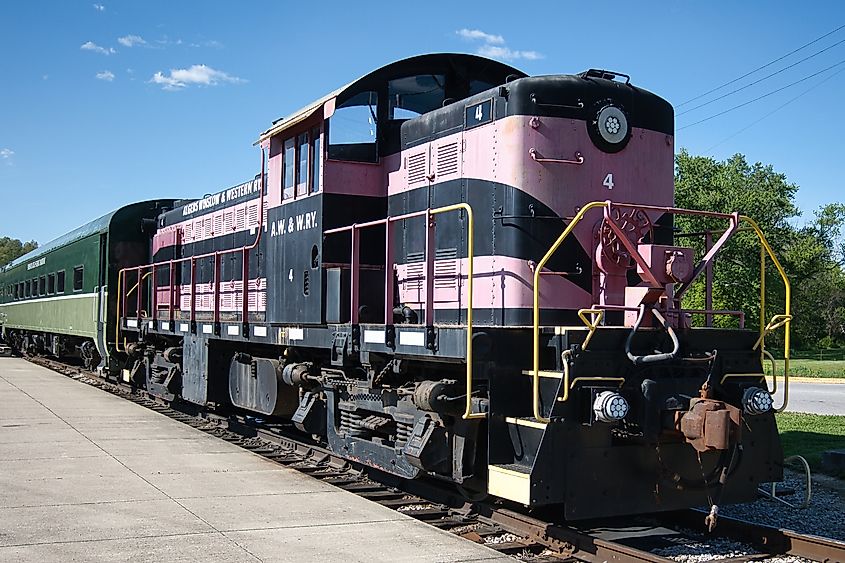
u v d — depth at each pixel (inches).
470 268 255.9
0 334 1507.1
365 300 348.8
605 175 295.3
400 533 251.1
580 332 249.1
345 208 349.7
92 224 771.4
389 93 360.2
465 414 256.1
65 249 871.7
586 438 248.8
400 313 330.0
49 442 421.1
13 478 328.8
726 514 313.6
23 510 275.1
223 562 219.0
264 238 432.8
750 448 270.7
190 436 453.1
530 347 270.4
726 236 273.1
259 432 462.3
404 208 343.6
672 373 260.2
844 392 880.9
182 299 598.2
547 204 285.9
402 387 310.7
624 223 275.7
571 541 248.4
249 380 448.5
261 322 417.7
